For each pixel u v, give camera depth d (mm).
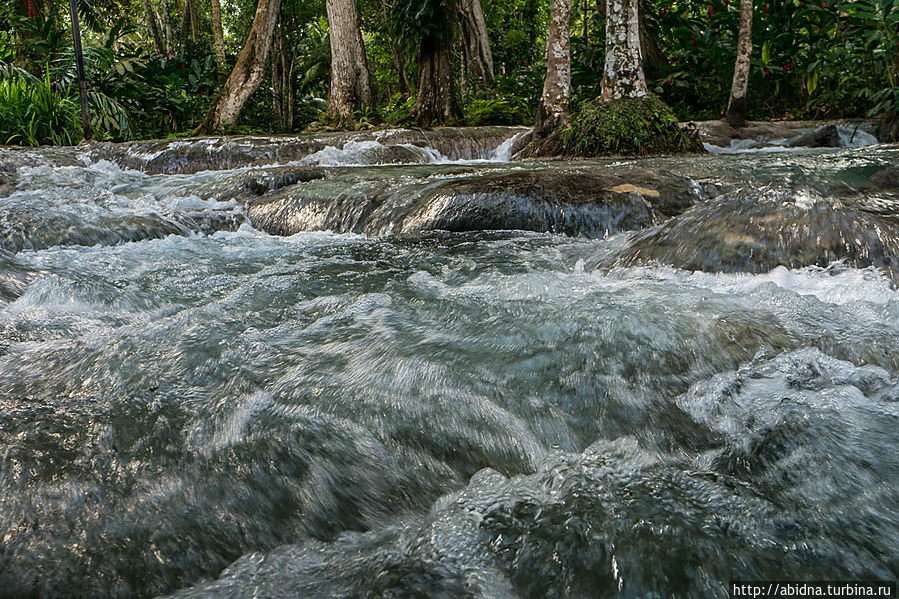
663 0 12133
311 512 1330
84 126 9172
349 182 4938
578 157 7609
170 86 13117
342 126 11680
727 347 1987
